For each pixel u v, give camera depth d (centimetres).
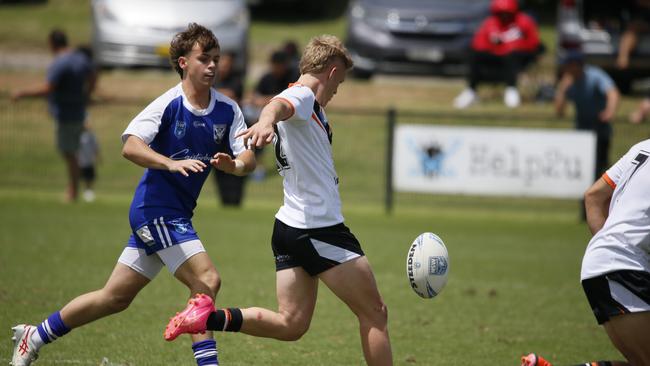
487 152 4972
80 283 3038
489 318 2812
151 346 2302
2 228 4200
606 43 7088
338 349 2355
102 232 4172
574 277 3547
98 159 5550
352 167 5756
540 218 5278
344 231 1784
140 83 6662
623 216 1627
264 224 4644
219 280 1798
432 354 2350
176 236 1797
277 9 12000
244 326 1772
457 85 7475
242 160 1808
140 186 1841
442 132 5012
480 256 3975
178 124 1830
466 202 5525
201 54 1819
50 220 4481
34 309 2638
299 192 1783
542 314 2891
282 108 1680
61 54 4909
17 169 5766
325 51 1786
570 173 4931
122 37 6762
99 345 2297
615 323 1611
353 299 1772
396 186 5134
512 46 6544
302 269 1806
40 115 6078
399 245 4150
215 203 5384
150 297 2934
